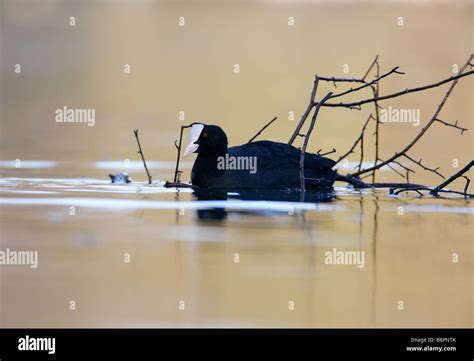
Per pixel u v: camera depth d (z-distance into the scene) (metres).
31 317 24.56
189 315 24.64
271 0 179.50
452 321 24.73
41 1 172.25
